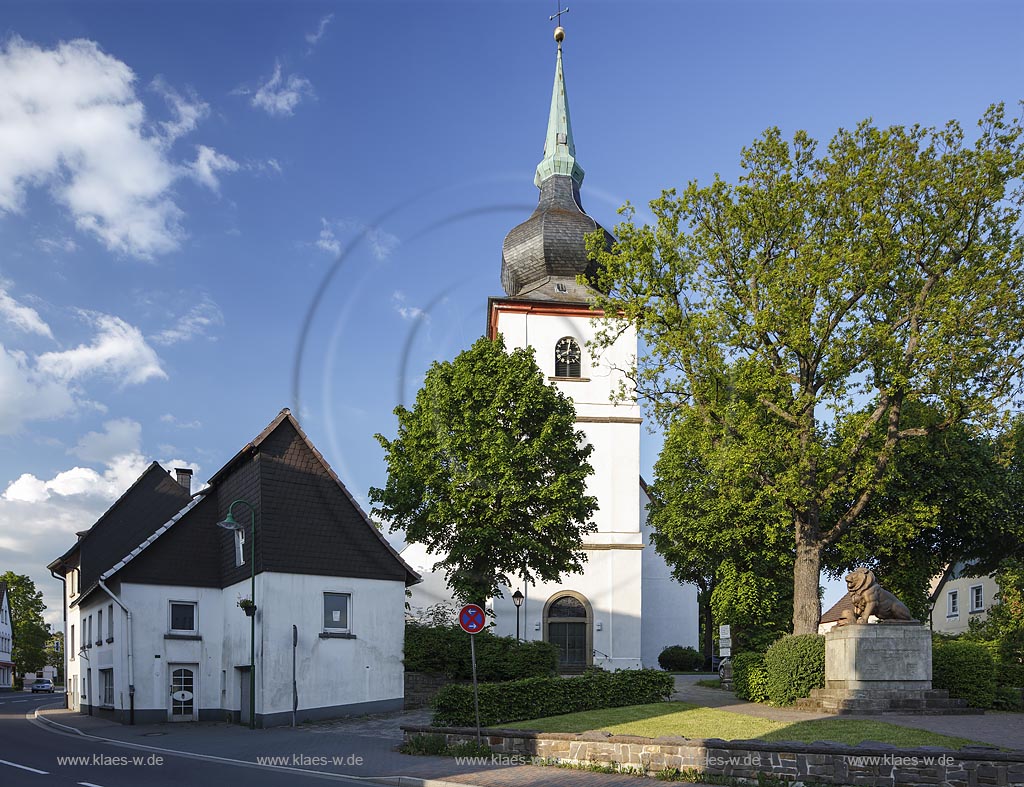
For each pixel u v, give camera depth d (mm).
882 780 13297
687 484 42031
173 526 31219
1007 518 35969
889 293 26250
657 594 54000
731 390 27750
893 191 26031
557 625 46219
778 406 27250
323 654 28500
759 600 39500
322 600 28906
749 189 27266
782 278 26266
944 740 17141
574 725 20859
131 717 29328
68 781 14602
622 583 46719
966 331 24719
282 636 27703
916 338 25141
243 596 29203
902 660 23391
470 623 18688
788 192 27000
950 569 39781
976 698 23438
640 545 47125
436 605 35062
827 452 26578
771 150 27453
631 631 46281
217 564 31656
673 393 28812
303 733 24484
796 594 27281
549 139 56406
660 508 46312
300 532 28844
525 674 31984
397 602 30672
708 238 28125
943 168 25500
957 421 25953
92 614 36156
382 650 30000
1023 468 36219
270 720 26875
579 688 24703
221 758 18844
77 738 24641
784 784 13836
